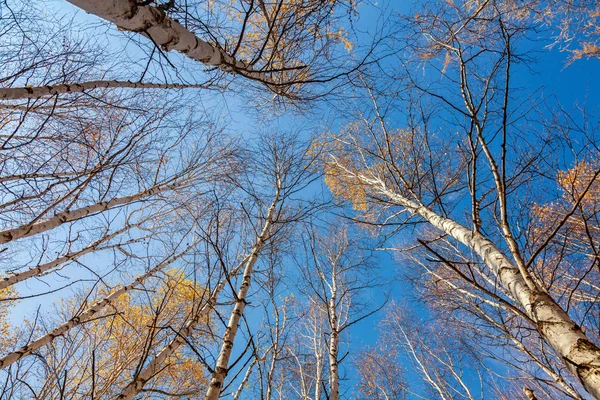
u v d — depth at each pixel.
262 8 2.57
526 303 1.90
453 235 3.10
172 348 2.94
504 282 2.18
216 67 2.52
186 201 6.02
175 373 5.08
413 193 4.29
